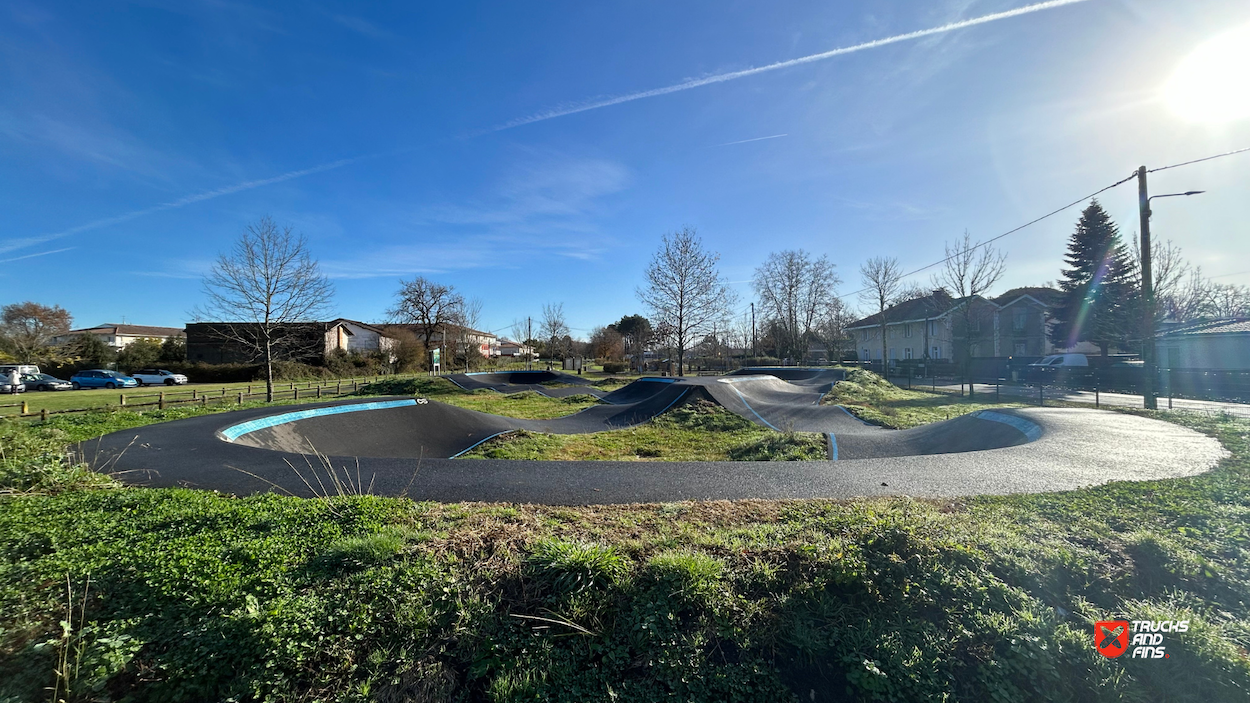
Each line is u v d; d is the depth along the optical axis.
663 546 3.60
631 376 38.34
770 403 18.62
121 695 2.49
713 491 5.46
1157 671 2.64
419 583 3.16
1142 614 2.94
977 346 34.69
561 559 3.29
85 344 38.66
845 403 18.61
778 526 4.05
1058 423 9.69
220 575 3.10
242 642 2.65
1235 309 40.31
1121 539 3.73
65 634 2.55
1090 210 30.61
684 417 15.56
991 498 4.92
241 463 6.89
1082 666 2.66
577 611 2.98
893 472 6.26
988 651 2.76
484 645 2.82
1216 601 3.12
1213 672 2.59
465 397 24.09
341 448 10.97
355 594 3.03
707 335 32.38
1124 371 20.64
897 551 3.45
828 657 2.83
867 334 47.72
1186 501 4.69
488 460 7.07
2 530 3.74
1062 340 32.22
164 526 3.98
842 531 3.84
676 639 2.85
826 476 6.07
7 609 2.80
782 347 44.34
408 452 11.58
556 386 29.50
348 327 45.81
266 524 4.02
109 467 6.68
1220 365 21.88
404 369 41.78
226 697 2.47
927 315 36.41
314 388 26.22
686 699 2.59
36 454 6.42
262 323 18.69
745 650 2.83
